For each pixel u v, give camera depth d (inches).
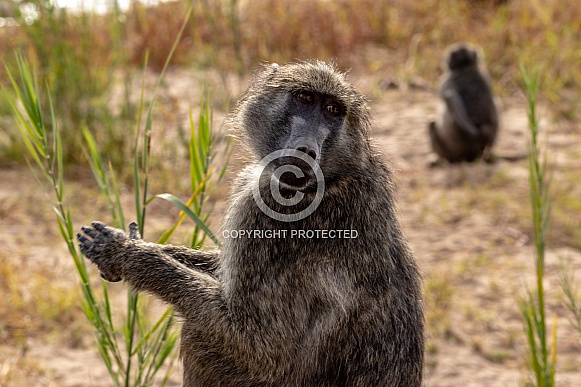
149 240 380.8
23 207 424.8
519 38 701.9
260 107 195.8
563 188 457.4
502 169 503.2
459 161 522.3
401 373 190.5
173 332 235.3
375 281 185.2
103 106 473.4
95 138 473.1
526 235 409.7
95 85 494.0
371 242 185.2
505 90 651.5
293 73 193.3
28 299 337.7
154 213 424.8
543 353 217.8
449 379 296.4
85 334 317.4
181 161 475.2
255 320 178.2
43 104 469.7
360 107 193.0
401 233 199.8
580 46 685.9
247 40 667.4
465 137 513.0
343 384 185.5
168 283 183.8
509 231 414.6
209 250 209.2
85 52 504.4
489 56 684.1
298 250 179.0
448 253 393.1
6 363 296.2
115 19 579.8
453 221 428.1
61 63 474.0
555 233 410.0
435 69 684.1
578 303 342.6
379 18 747.4
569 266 378.6
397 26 740.7
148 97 559.5
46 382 285.6
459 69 544.1
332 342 182.9
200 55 664.4
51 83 470.3
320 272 179.3
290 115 190.9
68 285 350.6
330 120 187.9
